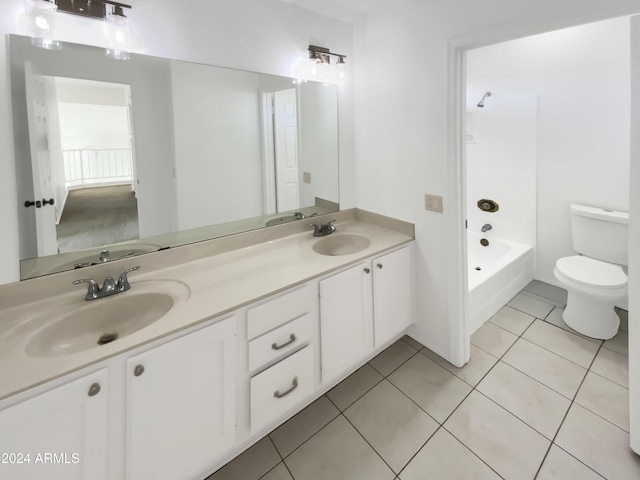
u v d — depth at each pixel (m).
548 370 1.88
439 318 2.01
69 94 1.31
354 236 2.11
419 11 1.77
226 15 1.66
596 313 2.13
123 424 1.02
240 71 1.75
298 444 1.49
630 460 1.34
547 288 2.85
